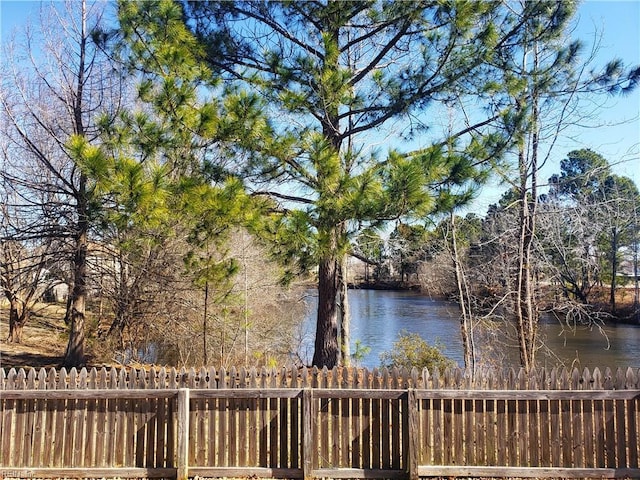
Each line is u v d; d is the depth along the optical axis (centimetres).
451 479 516
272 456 528
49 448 533
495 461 527
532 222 1091
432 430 532
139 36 869
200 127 776
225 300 1070
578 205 1152
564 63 984
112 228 1016
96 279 1279
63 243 1233
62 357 1335
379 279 4281
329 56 841
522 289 1145
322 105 893
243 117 778
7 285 1503
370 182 720
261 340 1441
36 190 1238
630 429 525
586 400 530
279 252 842
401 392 523
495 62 927
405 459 525
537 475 514
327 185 754
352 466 527
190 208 776
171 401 537
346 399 533
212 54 954
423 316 2555
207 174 869
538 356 1595
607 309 2488
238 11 978
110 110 1274
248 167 892
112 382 543
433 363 1034
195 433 534
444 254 1339
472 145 866
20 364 1208
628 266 3225
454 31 812
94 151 711
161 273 1220
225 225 816
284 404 533
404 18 905
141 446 533
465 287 1261
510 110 896
